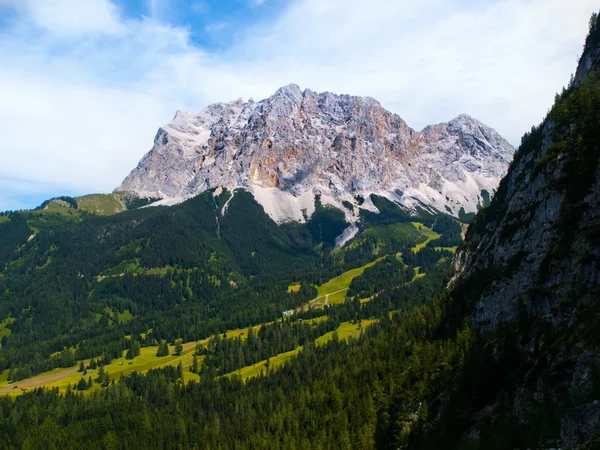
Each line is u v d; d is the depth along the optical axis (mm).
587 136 121125
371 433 137500
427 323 168875
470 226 197625
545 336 101875
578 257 104875
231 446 167500
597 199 109812
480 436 99500
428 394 131375
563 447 70562
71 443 185375
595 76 141000
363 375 170500
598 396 80000
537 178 133875
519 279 123062
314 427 158250
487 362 112812
